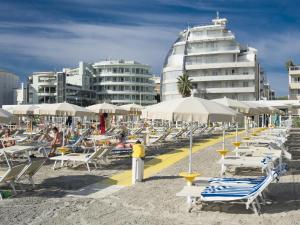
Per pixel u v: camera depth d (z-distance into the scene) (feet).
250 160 38.81
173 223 24.08
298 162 49.11
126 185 35.94
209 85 268.41
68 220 24.64
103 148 44.73
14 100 408.87
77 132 84.33
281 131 78.23
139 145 37.55
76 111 63.21
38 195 31.65
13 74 420.77
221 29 270.87
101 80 384.47
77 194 32.09
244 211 26.55
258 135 71.05
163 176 40.34
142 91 382.63
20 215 25.61
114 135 71.77
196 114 28.12
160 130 100.48
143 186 35.22
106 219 24.95
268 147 49.11
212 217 25.34
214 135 104.99
